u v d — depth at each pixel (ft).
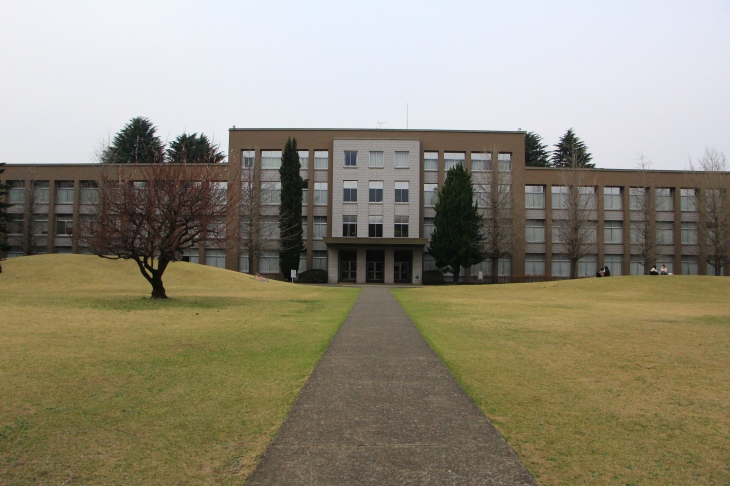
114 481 14.03
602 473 14.66
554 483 13.94
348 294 94.79
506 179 178.91
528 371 27.96
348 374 26.48
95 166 177.88
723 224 174.19
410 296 92.94
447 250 162.09
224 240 76.33
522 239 176.35
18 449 16.29
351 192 175.52
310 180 179.73
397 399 21.90
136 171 164.86
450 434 17.62
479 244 165.27
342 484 13.74
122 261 120.26
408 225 174.60
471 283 169.27
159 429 18.15
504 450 16.22
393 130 181.47
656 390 24.13
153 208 68.54
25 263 111.55
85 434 17.62
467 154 181.98
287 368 27.96
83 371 26.68
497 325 47.75
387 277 172.96
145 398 22.03
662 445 16.98
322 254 179.83
